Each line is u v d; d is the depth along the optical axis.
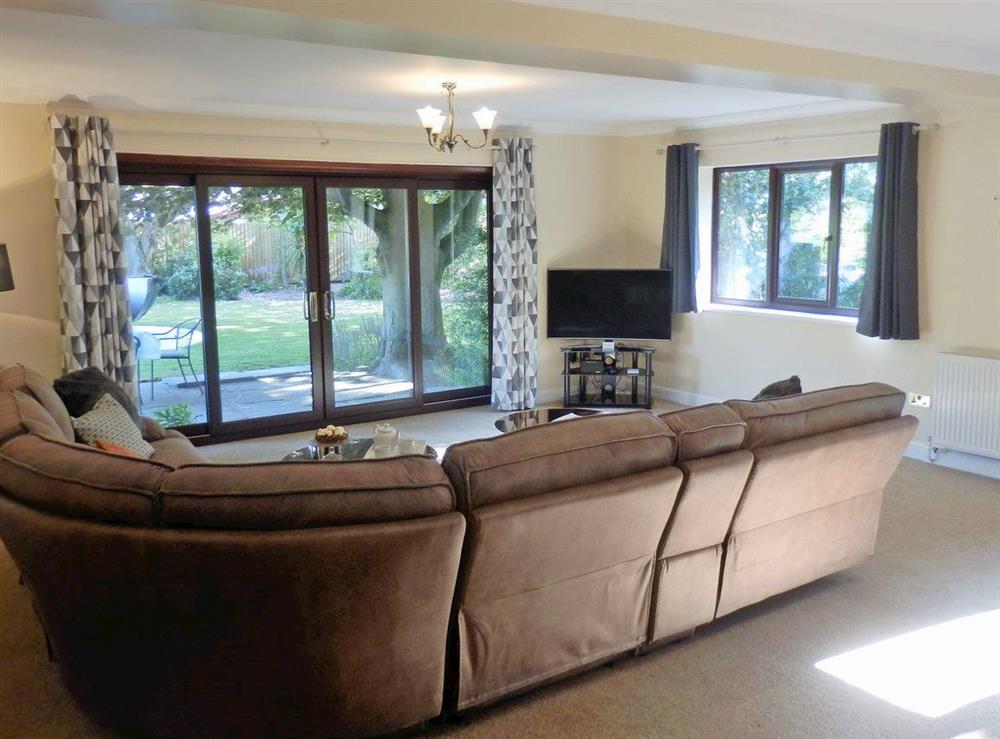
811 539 3.37
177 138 5.57
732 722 2.63
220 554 2.12
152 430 4.53
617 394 7.58
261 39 3.59
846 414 3.24
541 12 2.81
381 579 2.22
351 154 6.21
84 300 5.29
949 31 3.57
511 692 2.66
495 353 7.06
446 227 6.87
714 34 3.25
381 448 4.50
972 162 5.05
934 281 5.34
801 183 6.25
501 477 2.39
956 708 2.70
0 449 2.54
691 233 6.79
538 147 7.01
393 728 2.46
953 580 3.69
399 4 2.53
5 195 5.08
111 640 2.34
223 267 5.96
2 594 3.57
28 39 3.59
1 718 2.68
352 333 6.57
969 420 5.17
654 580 2.92
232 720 2.38
